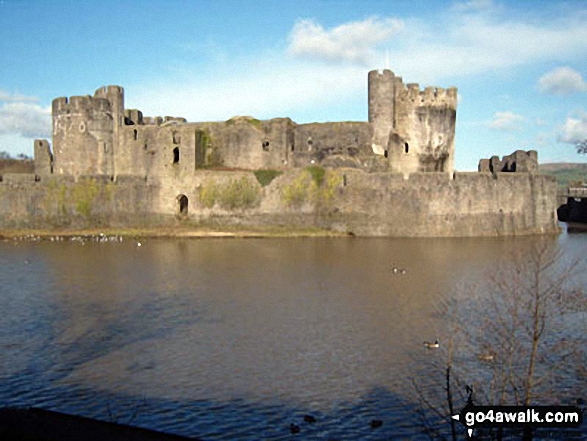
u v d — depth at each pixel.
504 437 20.31
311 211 77.50
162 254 59.44
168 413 22.27
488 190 76.19
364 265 52.62
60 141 84.00
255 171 79.50
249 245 66.56
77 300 39.19
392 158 86.50
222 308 37.12
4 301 38.88
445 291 41.62
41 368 26.66
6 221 74.50
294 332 31.98
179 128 81.75
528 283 40.81
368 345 29.70
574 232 84.44
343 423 21.55
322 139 89.62
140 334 31.66
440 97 90.25
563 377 25.20
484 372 25.97
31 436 17.78
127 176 81.44
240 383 25.00
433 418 21.95
